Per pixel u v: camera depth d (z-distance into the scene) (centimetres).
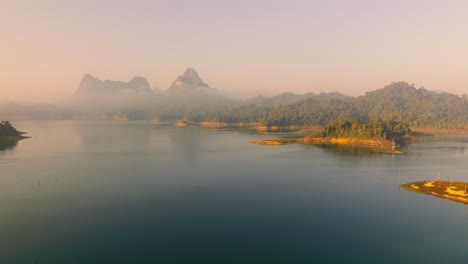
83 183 16375
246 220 11450
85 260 8738
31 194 14375
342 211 12288
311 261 8725
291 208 12631
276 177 17838
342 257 8931
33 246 9450
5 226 10812
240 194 14500
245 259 8838
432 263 8612
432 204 13000
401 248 9412
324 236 10181
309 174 18562
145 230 10581
